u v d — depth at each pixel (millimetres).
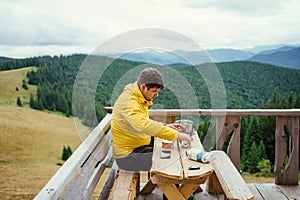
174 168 2258
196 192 3311
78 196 1914
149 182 3154
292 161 3471
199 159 2371
